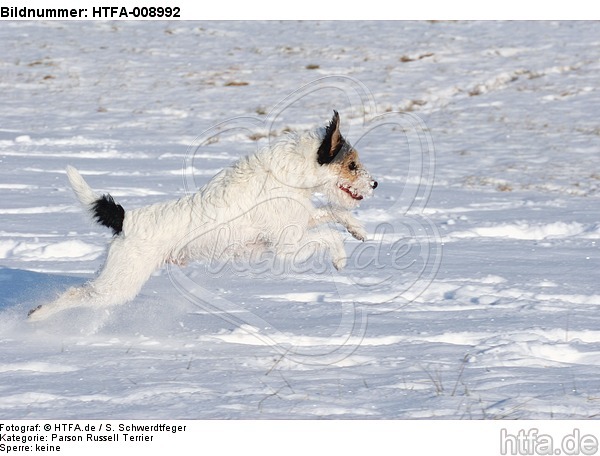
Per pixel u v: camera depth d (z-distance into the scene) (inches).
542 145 1036.5
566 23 1774.1
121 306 422.0
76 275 474.0
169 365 337.1
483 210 716.0
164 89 1359.5
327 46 1622.8
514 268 521.7
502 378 323.6
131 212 388.5
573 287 477.1
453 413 285.9
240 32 1750.7
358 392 307.7
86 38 1696.6
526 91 1336.1
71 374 323.0
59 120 1151.0
